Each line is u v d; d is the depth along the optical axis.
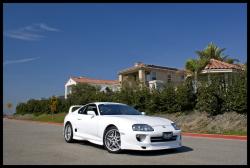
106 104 10.28
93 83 66.19
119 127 8.55
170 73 49.56
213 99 18.08
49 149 9.50
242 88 16.56
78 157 8.06
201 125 17.67
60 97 45.19
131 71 48.84
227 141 11.91
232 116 17.05
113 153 8.66
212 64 27.58
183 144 10.70
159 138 8.28
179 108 20.92
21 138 12.90
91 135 9.87
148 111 23.27
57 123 29.91
